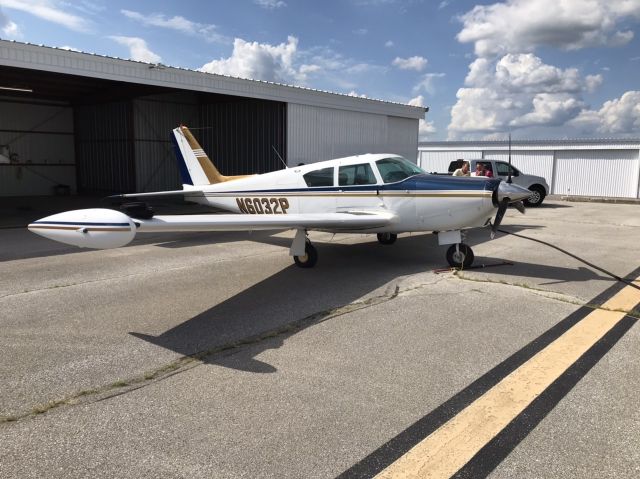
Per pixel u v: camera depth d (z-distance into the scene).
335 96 15.29
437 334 3.96
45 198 18.02
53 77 14.99
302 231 6.33
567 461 2.27
